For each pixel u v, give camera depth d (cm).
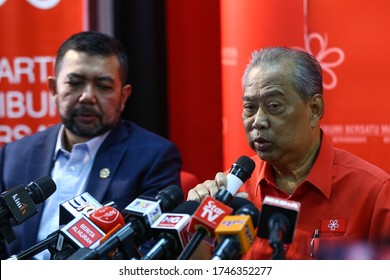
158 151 509
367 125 550
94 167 502
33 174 510
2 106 621
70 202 332
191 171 659
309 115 375
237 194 332
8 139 621
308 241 378
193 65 656
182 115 662
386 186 377
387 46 542
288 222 253
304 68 366
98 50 500
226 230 249
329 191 379
